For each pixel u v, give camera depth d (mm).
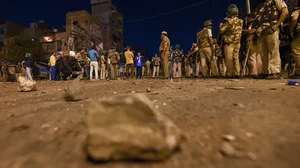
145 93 3805
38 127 1929
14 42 33562
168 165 1247
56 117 2223
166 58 9656
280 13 5285
